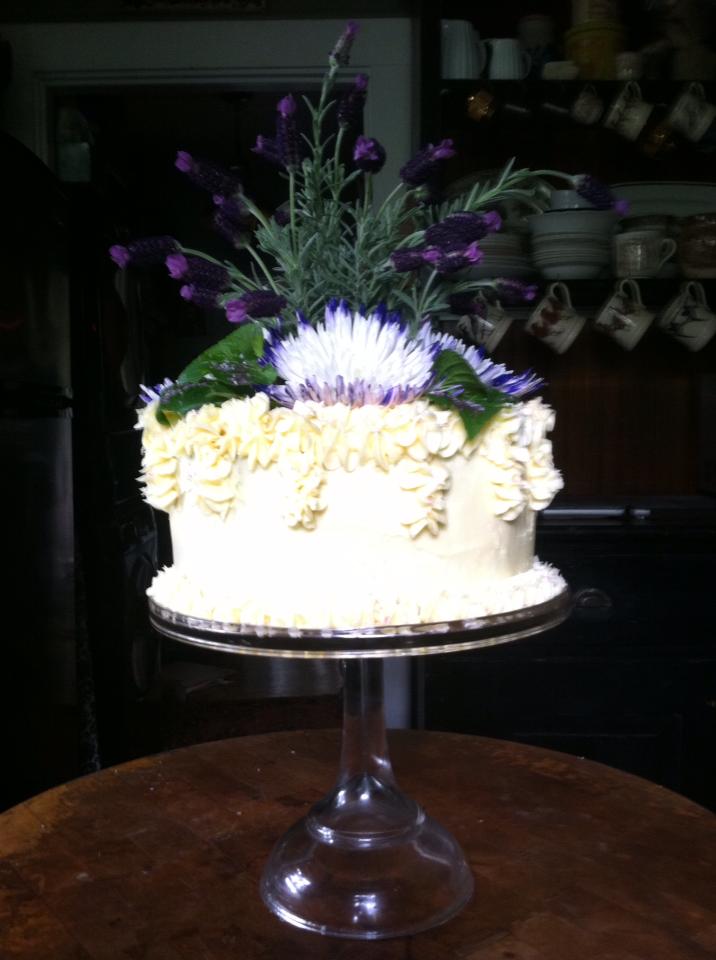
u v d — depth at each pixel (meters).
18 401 1.68
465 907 0.87
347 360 0.81
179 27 2.21
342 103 0.91
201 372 0.86
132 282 2.41
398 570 0.81
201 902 0.89
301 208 0.97
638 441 2.20
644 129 2.01
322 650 0.77
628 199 1.90
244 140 3.76
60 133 2.29
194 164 0.89
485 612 0.81
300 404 0.80
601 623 1.88
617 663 1.89
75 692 1.99
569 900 0.88
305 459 0.79
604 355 2.18
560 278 1.87
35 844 1.00
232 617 0.80
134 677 2.32
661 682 1.90
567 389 2.19
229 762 1.23
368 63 2.20
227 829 1.04
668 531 1.86
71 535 1.97
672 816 1.05
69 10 2.19
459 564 0.83
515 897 0.89
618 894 0.89
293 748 1.27
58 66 2.22
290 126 0.91
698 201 1.90
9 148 1.63
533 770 1.19
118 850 0.99
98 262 2.18
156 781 1.17
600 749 1.91
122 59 2.22
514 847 0.99
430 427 0.78
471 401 0.81
